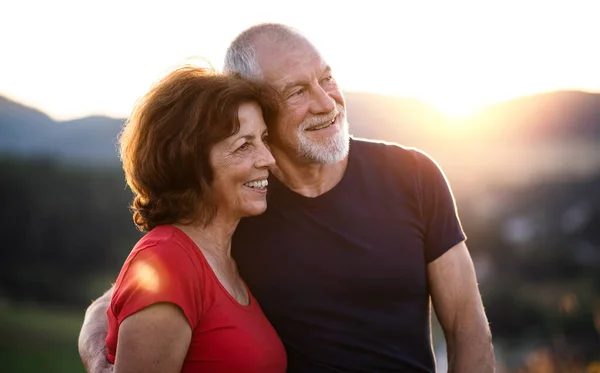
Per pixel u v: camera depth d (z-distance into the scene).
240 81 2.46
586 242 30.94
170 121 2.36
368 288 2.68
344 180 2.76
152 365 2.13
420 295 2.75
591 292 24.62
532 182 35.47
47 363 18.14
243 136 2.41
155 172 2.37
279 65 2.63
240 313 2.38
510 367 6.79
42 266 32.06
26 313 25.47
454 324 2.75
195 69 2.47
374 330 2.67
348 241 2.70
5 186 33.34
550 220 32.50
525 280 27.56
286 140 2.67
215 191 2.42
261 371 2.37
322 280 2.68
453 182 32.16
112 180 34.53
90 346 2.49
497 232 30.95
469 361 2.68
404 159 2.81
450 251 2.75
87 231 33.62
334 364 2.66
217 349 2.28
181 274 2.22
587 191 35.03
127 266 2.24
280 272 2.70
